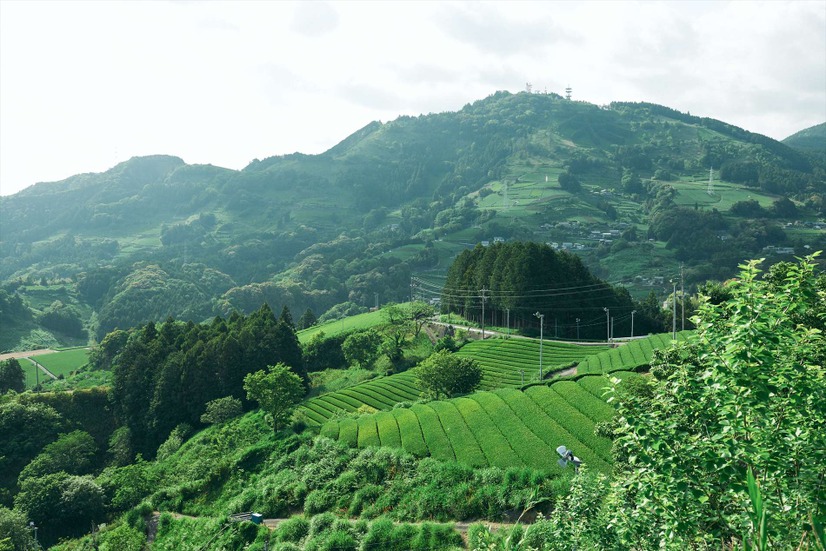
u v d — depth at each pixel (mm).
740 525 12484
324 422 81688
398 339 127562
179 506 69188
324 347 138125
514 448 54344
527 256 139500
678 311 141625
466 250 172000
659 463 13914
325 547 47500
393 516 50000
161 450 89562
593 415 57906
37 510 71125
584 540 19562
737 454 12695
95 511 73188
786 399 13195
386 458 59031
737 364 12883
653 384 16328
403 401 90812
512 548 22812
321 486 59906
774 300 13695
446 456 56594
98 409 108062
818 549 10289
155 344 113562
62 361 165250
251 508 61938
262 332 112625
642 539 15500
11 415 94250
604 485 21141
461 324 147375
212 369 103688
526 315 135875
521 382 92500
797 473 12164
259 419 85500
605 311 142875
